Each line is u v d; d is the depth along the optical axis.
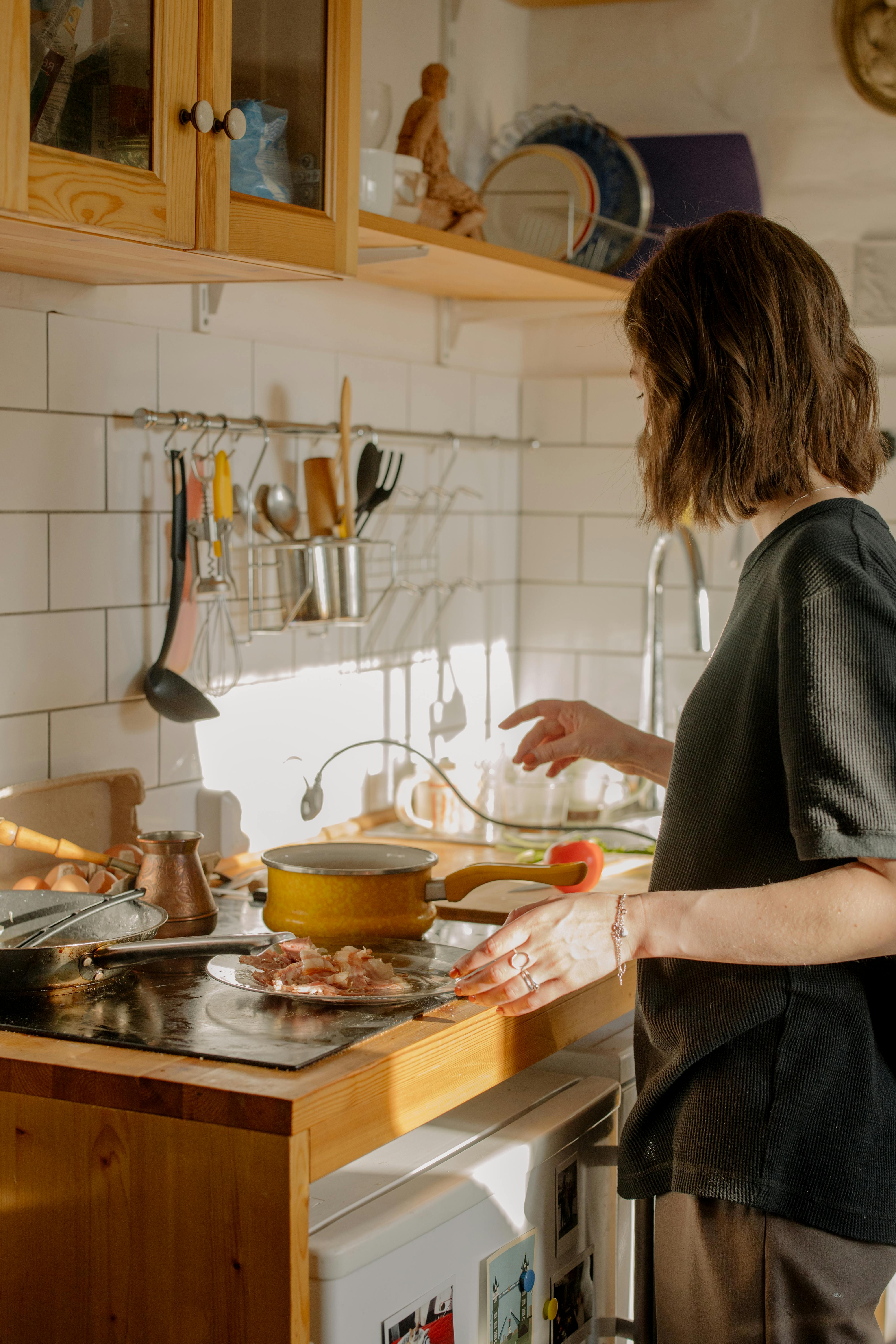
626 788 2.29
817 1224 1.09
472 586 2.35
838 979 1.13
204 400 1.82
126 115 1.19
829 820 0.98
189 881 1.40
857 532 1.08
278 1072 1.02
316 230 1.46
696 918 1.05
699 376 1.11
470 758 2.29
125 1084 1.02
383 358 2.22
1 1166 1.08
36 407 1.55
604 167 2.36
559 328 2.64
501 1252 1.23
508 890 1.73
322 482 1.95
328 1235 1.05
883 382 2.42
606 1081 1.47
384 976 1.24
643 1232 1.46
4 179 1.05
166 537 1.77
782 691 1.04
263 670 1.97
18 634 1.55
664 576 2.62
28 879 1.45
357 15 1.49
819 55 2.46
